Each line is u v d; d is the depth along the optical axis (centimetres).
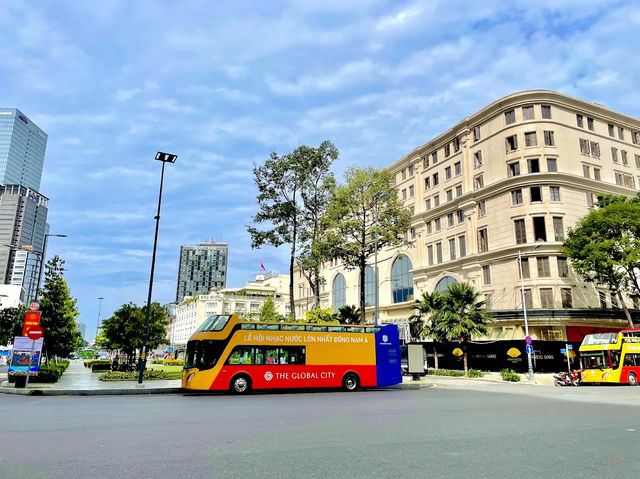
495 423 1048
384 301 6150
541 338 4169
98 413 1230
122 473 587
